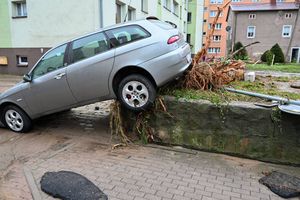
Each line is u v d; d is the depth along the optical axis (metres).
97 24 13.45
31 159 4.67
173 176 4.09
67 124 6.57
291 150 4.43
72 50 5.38
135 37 4.94
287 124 4.38
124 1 15.36
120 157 4.72
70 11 13.88
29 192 3.65
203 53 5.96
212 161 4.61
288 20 36.81
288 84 6.86
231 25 40.00
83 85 5.24
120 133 5.50
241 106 4.59
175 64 4.73
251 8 37.97
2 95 6.07
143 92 4.87
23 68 15.89
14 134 6.02
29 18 14.99
